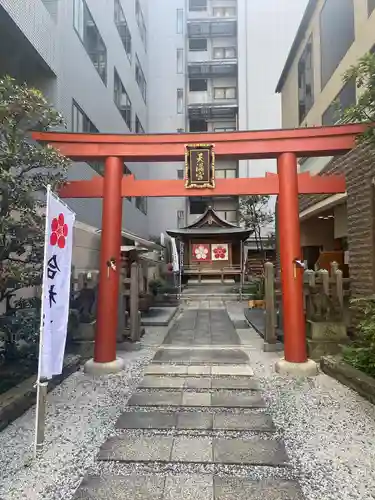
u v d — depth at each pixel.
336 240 11.77
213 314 12.41
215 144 6.01
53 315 3.63
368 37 7.22
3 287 4.56
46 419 4.04
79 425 3.89
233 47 27.88
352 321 6.87
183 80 26.59
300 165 12.50
